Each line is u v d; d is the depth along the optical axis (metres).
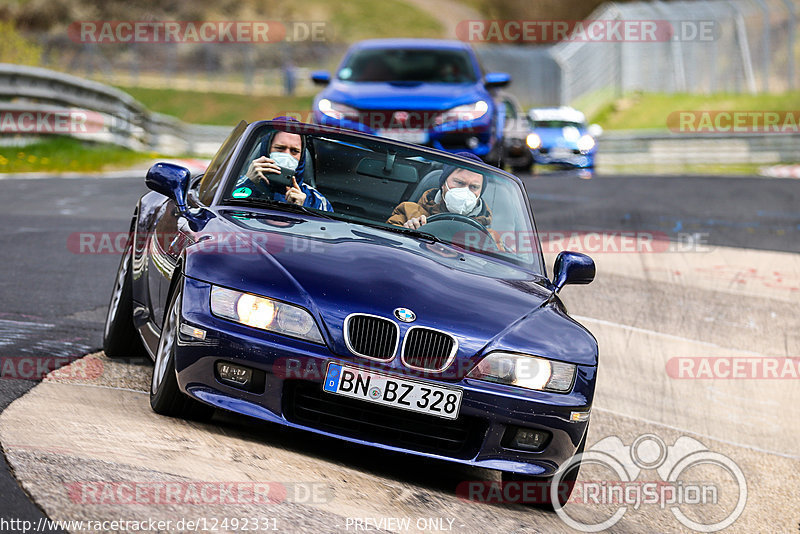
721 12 99.50
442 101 29.61
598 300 22.11
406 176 12.75
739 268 26.38
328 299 9.80
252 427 10.71
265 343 9.57
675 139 74.81
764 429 15.82
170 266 10.91
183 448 9.09
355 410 9.80
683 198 41.88
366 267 10.44
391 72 31.80
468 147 29.86
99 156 45.12
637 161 74.62
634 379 17.44
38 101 46.31
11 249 21.00
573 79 101.81
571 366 10.27
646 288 23.44
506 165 52.06
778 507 12.77
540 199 38.31
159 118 56.94
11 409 9.55
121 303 12.91
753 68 98.38
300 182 12.46
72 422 9.33
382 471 10.27
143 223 13.09
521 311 10.68
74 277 18.84
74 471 7.85
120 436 9.08
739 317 21.69
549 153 55.34
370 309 9.79
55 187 32.97
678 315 21.50
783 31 97.31
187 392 9.78
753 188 48.19
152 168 12.03
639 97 102.94
